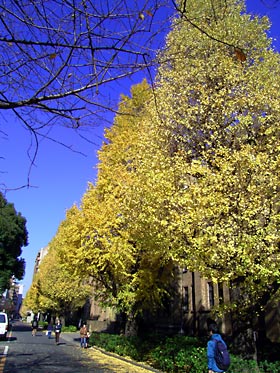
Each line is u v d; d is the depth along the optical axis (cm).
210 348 688
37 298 4866
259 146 1032
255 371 821
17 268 3488
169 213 983
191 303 2094
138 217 1085
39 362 1266
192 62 1158
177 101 1195
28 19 312
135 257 1502
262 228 861
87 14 296
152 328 2344
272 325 1413
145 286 1438
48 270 3844
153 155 1136
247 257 831
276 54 1230
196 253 882
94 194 1627
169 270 1557
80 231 1551
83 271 1616
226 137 1059
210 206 916
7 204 3453
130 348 1488
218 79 1166
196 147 1122
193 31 1147
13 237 3256
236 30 1200
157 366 1208
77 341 2681
